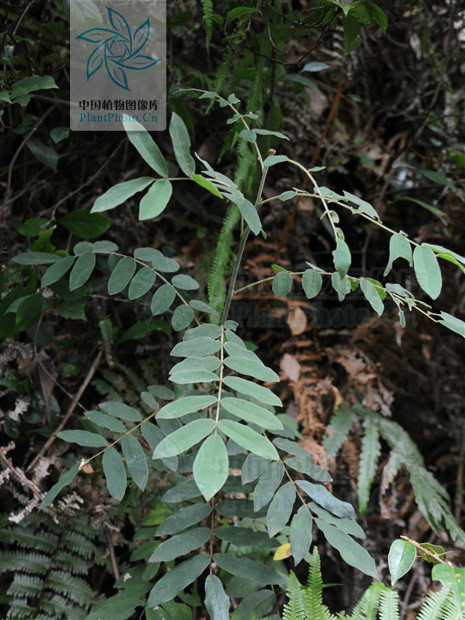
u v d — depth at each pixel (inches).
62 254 41.9
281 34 43.0
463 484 60.7
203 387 42.4
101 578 45.7
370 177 63.5
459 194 60.3
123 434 31.8
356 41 40.3
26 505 41.6
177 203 59.6
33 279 42.3
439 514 50.3
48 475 43.7
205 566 29.3
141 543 42.5
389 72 65.6
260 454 20.7
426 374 62.6
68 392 48.6
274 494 30.6
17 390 45.3
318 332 58.7
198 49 55.7
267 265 59.0
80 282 35.0
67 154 53.0
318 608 30.2
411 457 53.4
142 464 30.1
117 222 54.7
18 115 53.3
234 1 41.3
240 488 32.9
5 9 43.7
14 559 41.4
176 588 27.9
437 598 30.0
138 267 48.5
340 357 56.9
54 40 44.6
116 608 32.3
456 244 63.6
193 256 57.3
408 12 62.0
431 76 64.9
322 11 39.3
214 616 27.2
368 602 31.2
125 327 54.0
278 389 55.0
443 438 62.7
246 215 26.3
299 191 31.1
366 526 53.8
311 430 52.1
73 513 41.4
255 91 44.0
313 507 29.0
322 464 49.3
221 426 21.6
